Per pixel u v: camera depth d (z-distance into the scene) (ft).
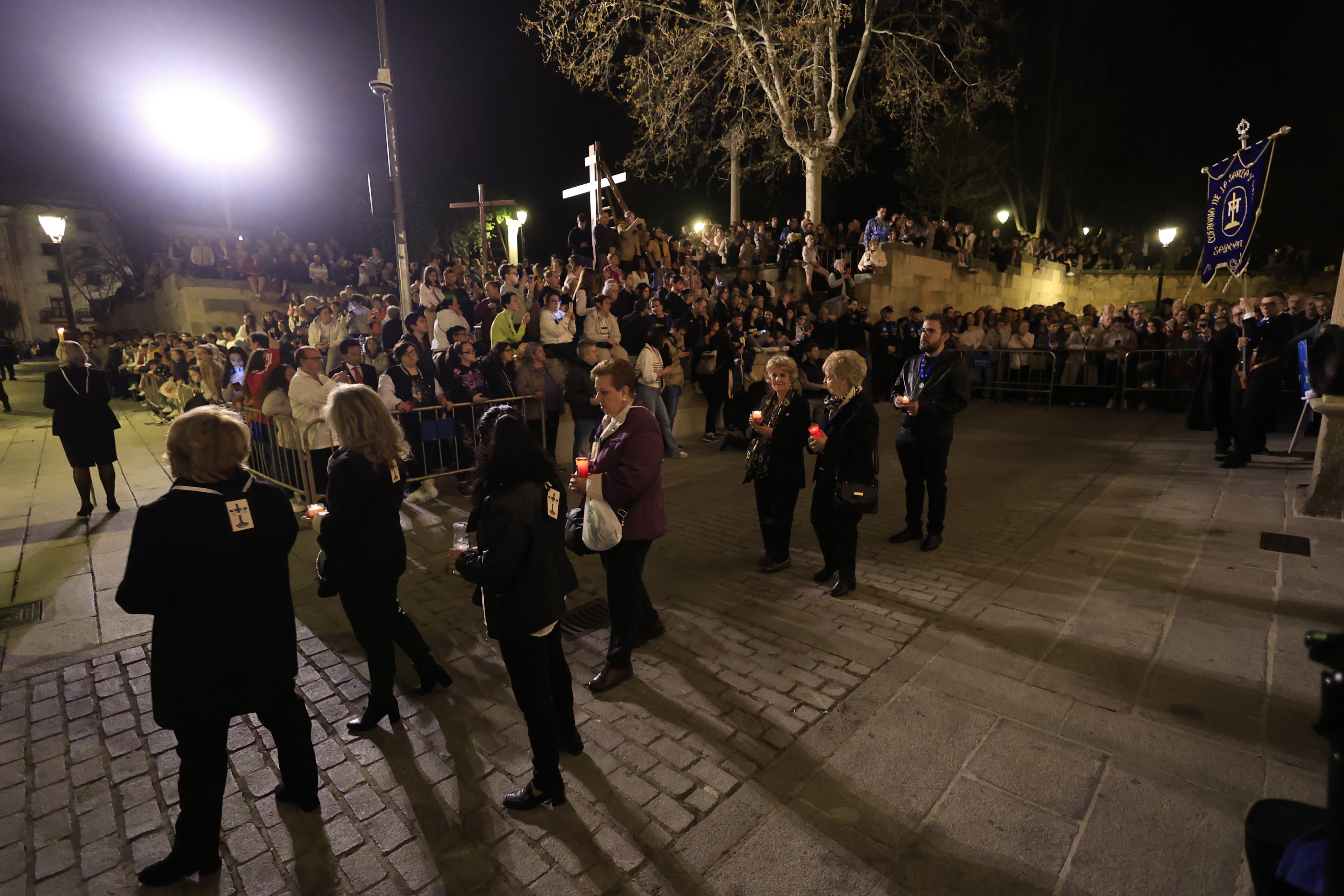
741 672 11.79
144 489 26.58
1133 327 43.80
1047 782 8.82
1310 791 8.46
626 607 11.27
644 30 55.26
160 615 7.35
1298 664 11.39
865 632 13.16
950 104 57.98
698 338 35.17
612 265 37.99
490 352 26.71
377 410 9.62
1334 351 17.94
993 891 7.24
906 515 19.25
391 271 68.59
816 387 33.86
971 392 47.88
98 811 8.95
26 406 58.65
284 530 7.93
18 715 11.11
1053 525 19.35
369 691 11.64
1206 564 15.78
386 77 26.73
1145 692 10.74
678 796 8.84
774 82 53.67
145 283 83.87
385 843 8.23
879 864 7.64
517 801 8.64
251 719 10.89
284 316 54.44
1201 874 7.31
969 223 100.07
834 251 56.03
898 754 9.50
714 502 23.13
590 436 26.37
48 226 53.83
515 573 8.23
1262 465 25.26
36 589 16.25
